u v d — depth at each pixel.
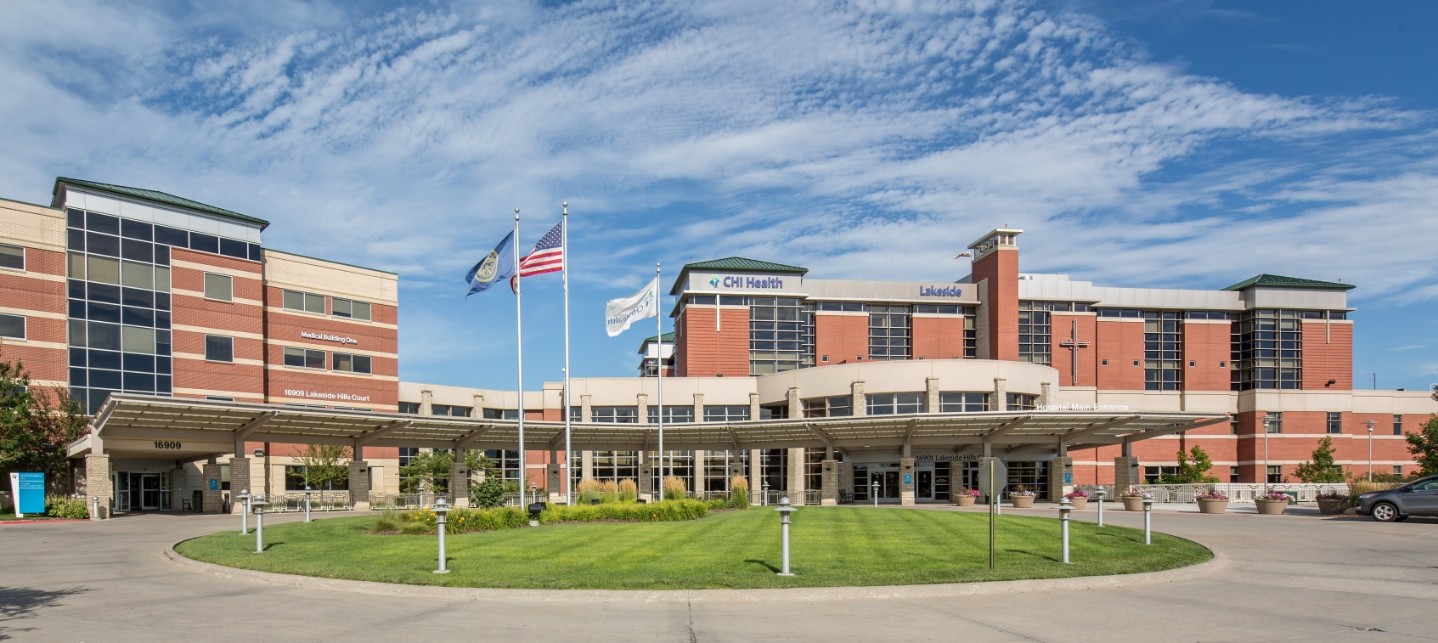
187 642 9.78
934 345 75.38
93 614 11.66
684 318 72.50
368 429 44.66
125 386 47.75
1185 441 77.12
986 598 12.68
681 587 13.07
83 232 46.97
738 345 71.31
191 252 51.47
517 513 26.53
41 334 44.94
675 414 63.78
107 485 36.69
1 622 11.10
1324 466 71.06
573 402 64.69
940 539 20.22
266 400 55.31
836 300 73.88
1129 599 12.63
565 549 18.56
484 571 14.87
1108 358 76.94
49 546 22.28
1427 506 28.27
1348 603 12.34
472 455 62.75
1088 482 75.38
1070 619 11.10
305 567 15.63
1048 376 57.72
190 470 49.44
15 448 38.72
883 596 12.78
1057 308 76.31
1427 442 44.72
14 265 44.41
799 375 59.03
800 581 13.45
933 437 50.25
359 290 61.44
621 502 31.56
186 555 18.44
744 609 11.87
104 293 47.47
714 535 21.78
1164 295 78.31
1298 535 23.48
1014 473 54.22
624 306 39.88
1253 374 77.25
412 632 10.35
